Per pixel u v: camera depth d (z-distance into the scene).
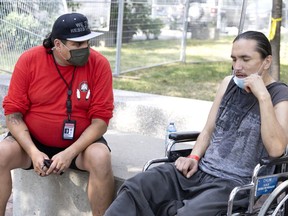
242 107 3.02
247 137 2.96
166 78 8.45
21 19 7.08
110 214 2.78
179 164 3.07
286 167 2.90
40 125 3.43
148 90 7.45
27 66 3.38
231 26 10.45
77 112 3.43
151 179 2.94
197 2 10.61
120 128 4.94
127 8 8.73
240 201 2.79
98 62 3.43
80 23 3.23
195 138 3.33
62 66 3.37
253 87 2.83
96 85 3.41
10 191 3.41
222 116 3.09
